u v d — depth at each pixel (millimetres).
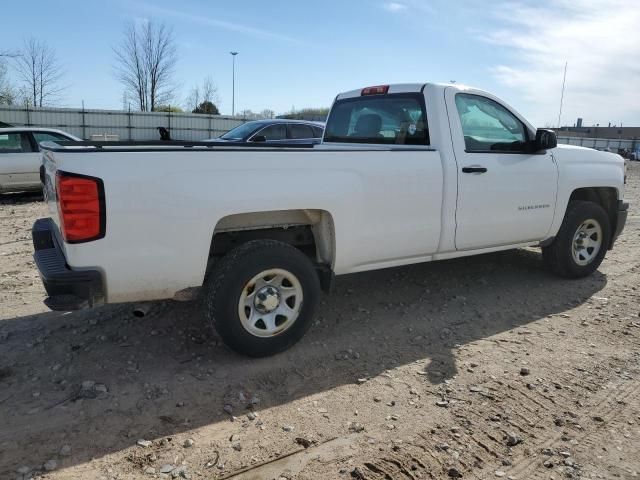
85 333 4289
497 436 3018
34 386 3475
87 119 39781
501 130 5055
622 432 3078
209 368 3752
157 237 3340
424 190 4406
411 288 5523
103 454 2805
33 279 5711
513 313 4930
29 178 11555
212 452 2844
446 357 4012
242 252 3668
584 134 91750
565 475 2705
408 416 3209
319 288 4008
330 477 2656
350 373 3740
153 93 45938
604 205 6207
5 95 41656
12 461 2727
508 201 4980
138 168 3242
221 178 3490
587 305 5160
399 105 4996
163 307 4777
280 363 3850
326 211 3936
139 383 3529
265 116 45656
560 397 3443
